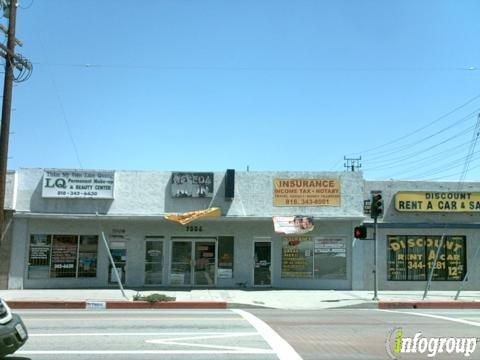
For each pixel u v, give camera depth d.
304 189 25.55
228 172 25.25
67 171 24.97
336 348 10.09
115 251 25.50
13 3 20.41
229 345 10.34
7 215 24.56
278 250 25.58
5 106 20.31
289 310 18.50
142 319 14.41
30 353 9.51
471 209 25.75
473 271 25.62
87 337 11.24
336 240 25.55
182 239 25.67
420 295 23.19
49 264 24.89
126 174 25.31
